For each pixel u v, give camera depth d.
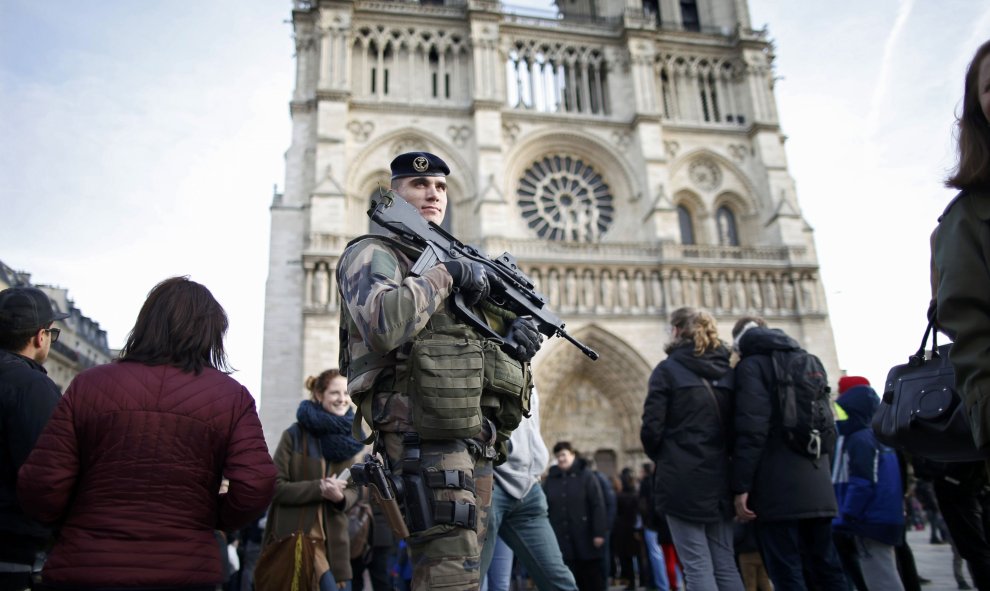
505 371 5.71
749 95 56.88
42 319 8.30
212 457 5.80
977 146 4.80
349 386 5.83
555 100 54.47
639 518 24.69
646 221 50.97
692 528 9.74
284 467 10.70
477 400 5.27
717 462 9.77
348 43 50.00
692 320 10.44
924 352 6.47
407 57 52.50
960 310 4.62
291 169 48.34
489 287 6.04
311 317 42.34
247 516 5.88
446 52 53.56
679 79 57.62
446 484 5.19
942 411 5.85
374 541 15.59
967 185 4.81
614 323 46.50
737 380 9.93
